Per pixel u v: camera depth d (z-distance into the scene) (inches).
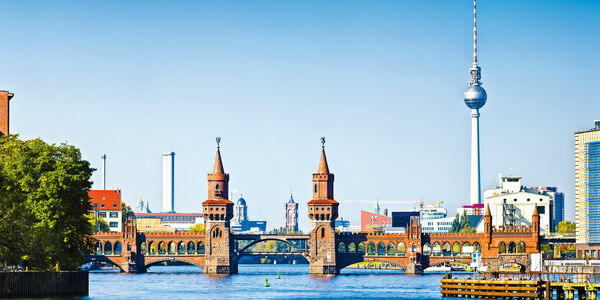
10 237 6993.1
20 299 7155.5
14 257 7170.3
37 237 7140.8
